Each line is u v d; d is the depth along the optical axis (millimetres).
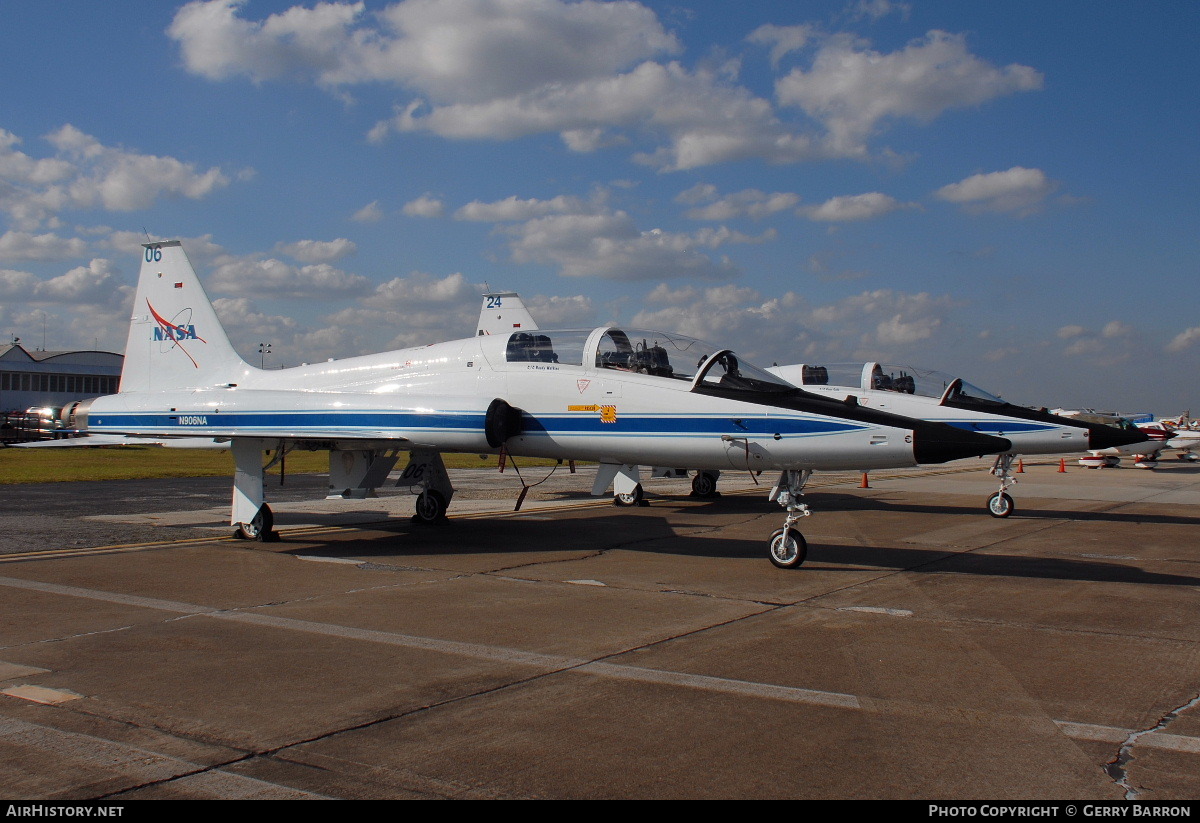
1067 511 17500
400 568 9867
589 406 11516
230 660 5953
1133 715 4918
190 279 15312
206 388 14938
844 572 9797
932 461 9656
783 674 5691
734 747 4391
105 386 77500
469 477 27016
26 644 6375
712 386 10906
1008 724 4758
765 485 24516
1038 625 7152
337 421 11812
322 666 5824
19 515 14898
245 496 11984
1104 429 16625
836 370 19719
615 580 9164
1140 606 7945
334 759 4219
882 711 4961
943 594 8492
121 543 11625
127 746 4375
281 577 9219
